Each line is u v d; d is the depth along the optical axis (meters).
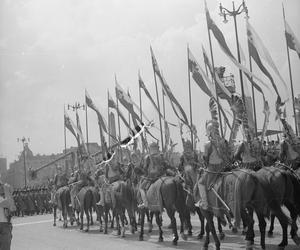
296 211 10.45
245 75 11.53
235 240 11.82
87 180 17.03
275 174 9.82
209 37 13.02
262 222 9.70
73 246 12.99
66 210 18.48
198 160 11.92
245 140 10.02
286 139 10.55
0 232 8.84
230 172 9.53
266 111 10.41
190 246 11.45
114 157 15.22
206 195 9.88
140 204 13.17
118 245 12.56
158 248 11.48
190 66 13.23
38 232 17.06
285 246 9.96
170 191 11.74
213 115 10.24
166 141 13.78
